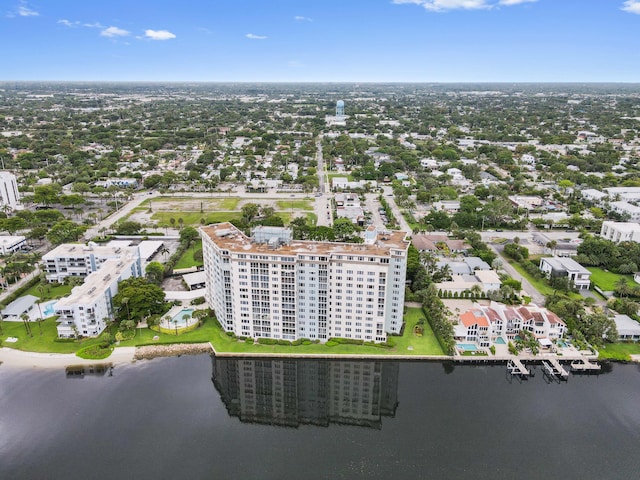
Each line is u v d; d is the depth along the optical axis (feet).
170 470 565.12
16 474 558.56
